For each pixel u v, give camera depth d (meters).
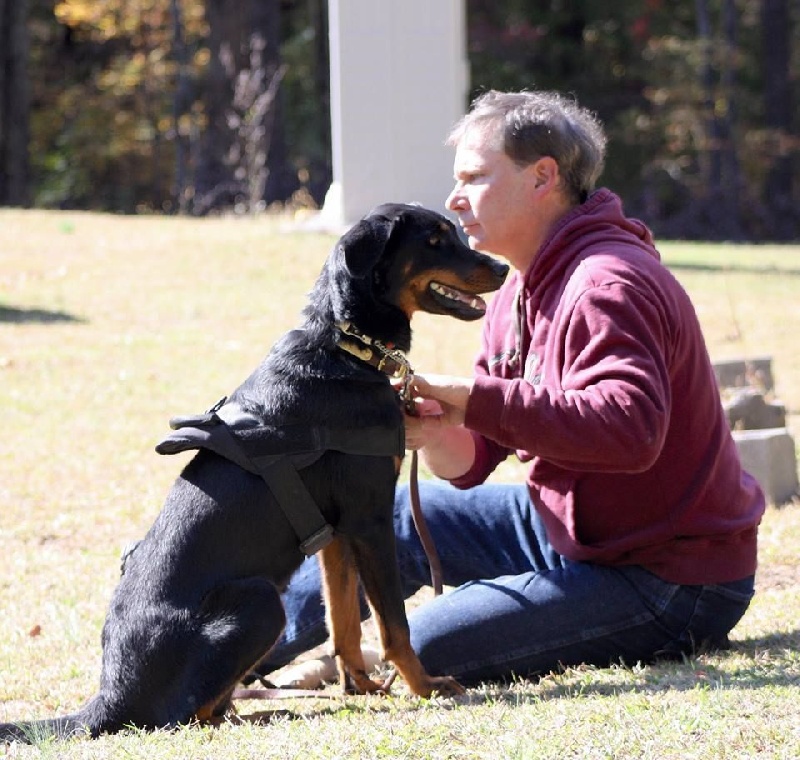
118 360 16.17
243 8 37.38
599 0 52.59
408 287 6.64
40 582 9.17
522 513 7.11
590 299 6.16
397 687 6.88
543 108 6.63
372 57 22.45
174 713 5.88
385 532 6.43
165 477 11.84
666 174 47.56
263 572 6.25
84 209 46.47
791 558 8.93
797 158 49.72
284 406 6.31
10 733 5.80
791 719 5.27
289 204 33.84
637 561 6.54
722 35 51.53
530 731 5.34
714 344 17.28
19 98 41.41
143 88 46.28
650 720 5.37
